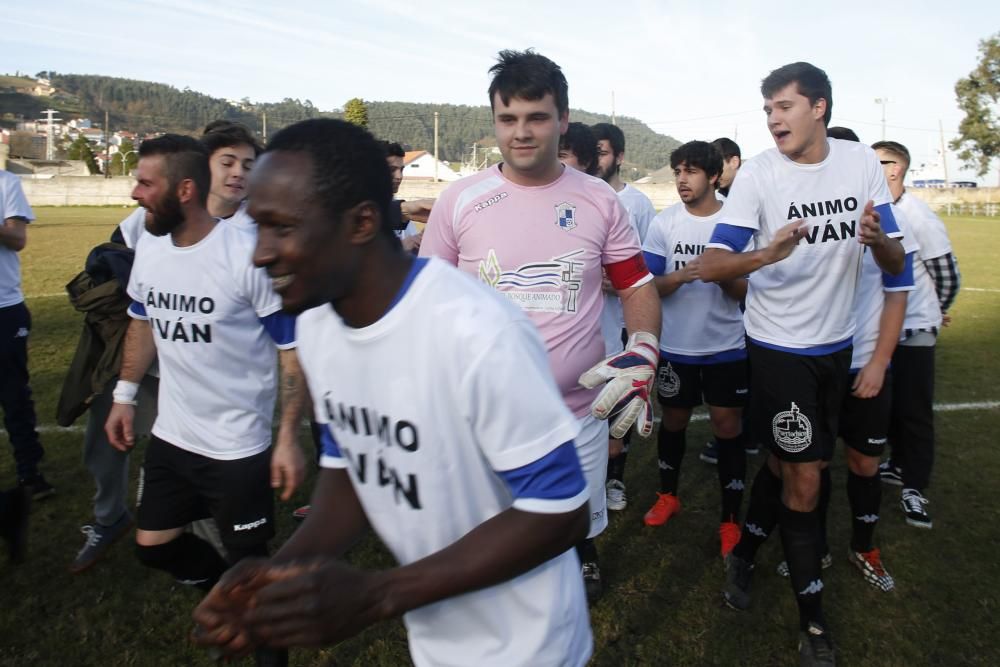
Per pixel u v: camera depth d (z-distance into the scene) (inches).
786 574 136.1
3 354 154.9
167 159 94.9
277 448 95.7
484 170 107.1
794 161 108.9
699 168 147.6
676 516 161.8
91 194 1521.9
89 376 124.1
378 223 46.1
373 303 47.8
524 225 99.7
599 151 159.5
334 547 59.0
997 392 246.8
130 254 122.7
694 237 151.4
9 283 156.1
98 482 131.1
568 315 100.7
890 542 148.6
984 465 185.8
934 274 152.7
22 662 109.5
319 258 44.6
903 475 160.6
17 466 161.3
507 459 46.6
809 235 107.5
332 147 43.9
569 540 47.7
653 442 210.1
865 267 130.6
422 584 45.3
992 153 2060.8
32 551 141.2
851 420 127.2
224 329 97.7
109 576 133.5
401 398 48.8
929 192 1995.6
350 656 112.4
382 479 53.5
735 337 146.6
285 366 96.3
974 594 129.5
